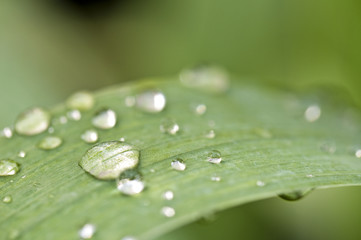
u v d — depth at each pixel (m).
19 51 0.13
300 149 0.11
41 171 0.10
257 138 0.11
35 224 0.09
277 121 0.11
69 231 0.09
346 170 0.10
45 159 0.10
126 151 0.10
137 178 0.10
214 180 0.10
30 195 0.10
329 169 0.10
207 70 0.13
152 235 0.09
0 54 0.13
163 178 0.10
